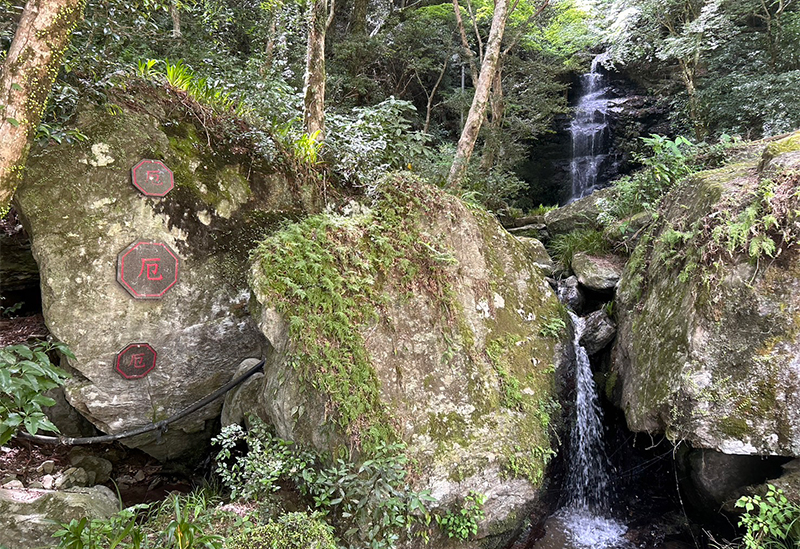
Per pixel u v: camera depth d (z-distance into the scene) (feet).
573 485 13.05
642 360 11.46
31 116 8.50
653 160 18.06
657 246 12.99
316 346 9.81
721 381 9.21
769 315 9.03
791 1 28.53
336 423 9.70
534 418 11.55
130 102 12.55
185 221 12.84
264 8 21.66
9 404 8.05
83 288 11.58
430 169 21.52
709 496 10.23
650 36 32.96
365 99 33.35
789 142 11.39
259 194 14.15
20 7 10.66
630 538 11.78
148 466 13.83
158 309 12.49
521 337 12.63
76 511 9.39
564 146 42.73
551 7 36.99
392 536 8.89
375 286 11.19
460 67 40.32
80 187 11.58
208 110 13.94
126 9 12.77
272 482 10.15
